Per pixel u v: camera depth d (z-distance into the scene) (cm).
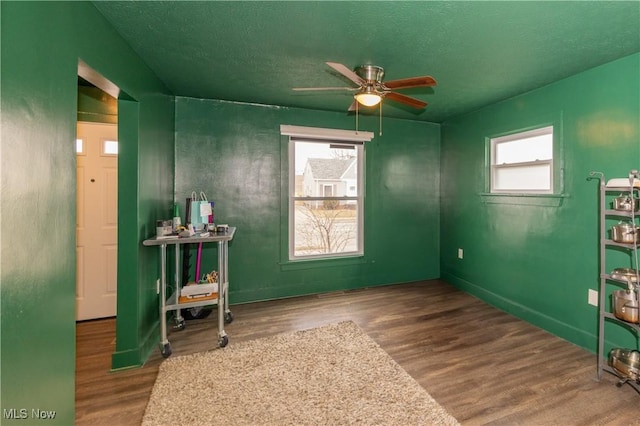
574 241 254
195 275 325
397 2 157
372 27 182
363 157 397
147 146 234
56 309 127
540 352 239
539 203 285
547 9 161
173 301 248
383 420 165
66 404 135
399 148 415
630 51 208
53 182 125
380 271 412
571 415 171
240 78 266
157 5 160
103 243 301
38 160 116
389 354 235
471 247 375
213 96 319
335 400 181
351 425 161
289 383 197
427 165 431
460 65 233
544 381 201
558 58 220
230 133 339
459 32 186
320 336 262
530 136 303
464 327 283
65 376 134
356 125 390
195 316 300
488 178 348
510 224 318
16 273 105
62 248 132
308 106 355
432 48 207
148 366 218
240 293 348
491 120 340
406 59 224
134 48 207
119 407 177
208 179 332
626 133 217
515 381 202
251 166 347
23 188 108
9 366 102
